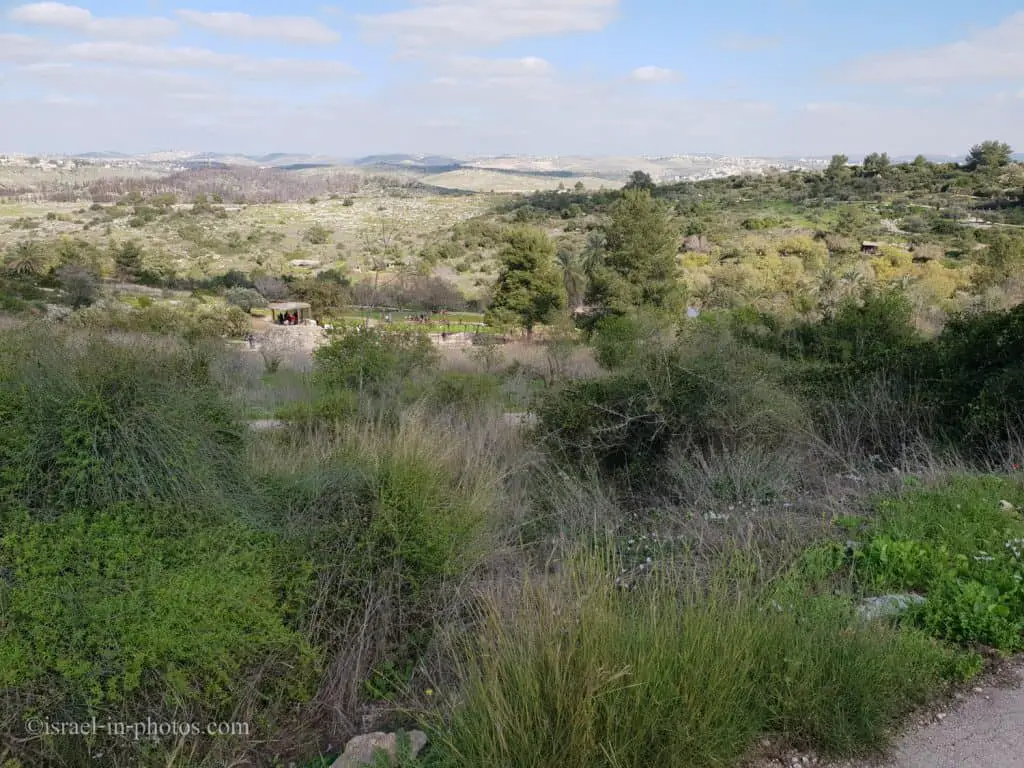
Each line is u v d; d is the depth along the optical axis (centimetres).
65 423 317
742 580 349
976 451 661
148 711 274
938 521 468
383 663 336
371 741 275
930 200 8131
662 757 245
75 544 289
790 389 778
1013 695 304
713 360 693
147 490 322
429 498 408
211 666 280
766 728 277
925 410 720
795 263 4722
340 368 1105
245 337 2950
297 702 310
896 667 297
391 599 356
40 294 4056
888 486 562
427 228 12862
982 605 354
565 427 702
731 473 575
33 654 263
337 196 19325
